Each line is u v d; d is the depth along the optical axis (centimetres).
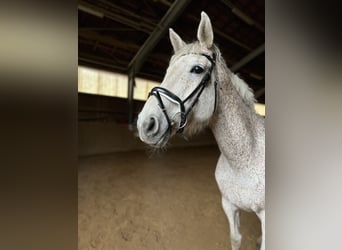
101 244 168
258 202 97
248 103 109
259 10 516
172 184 321
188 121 96
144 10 473
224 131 98
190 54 94
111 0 430
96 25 488
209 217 213
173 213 222
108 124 578
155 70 691
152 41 534
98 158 495
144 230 189
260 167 96
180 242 171
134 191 287
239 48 664
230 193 107
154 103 91
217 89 96
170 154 596
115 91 629
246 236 175
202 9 487
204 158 554
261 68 806
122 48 573
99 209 230
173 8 458
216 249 161
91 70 570
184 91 90
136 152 600
